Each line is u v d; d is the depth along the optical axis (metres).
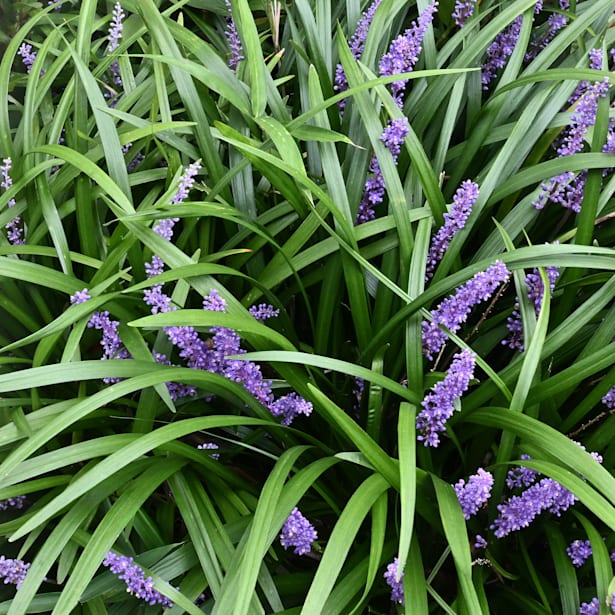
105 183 1.08
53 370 1.00
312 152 1.21
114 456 0.95
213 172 1.18
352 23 1.28
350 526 0.94
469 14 1.26
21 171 1.19
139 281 1.12
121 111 1.21
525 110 1.16
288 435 1.09
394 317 1.06
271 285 1.13
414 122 1.21
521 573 1.06
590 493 0.93
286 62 1.35
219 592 0.95
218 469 1.05
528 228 1.22
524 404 1.04
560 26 1.28
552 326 1.13
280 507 0.96
